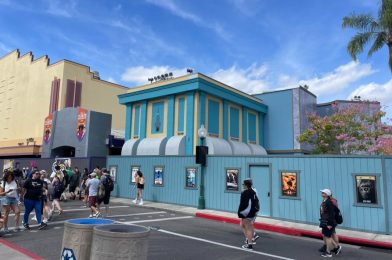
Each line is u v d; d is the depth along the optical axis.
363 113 23.17
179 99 23.19
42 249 7.95
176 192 17.67
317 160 13.12
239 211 8.99
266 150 30.66
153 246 8.60
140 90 25.12
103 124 26.78
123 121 42.25
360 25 20.78
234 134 25.97
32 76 40.78
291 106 30.03
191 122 21.97
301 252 8.78
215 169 16.19
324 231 8.59
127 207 16.78
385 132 21.84
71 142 27.12
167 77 26.58
